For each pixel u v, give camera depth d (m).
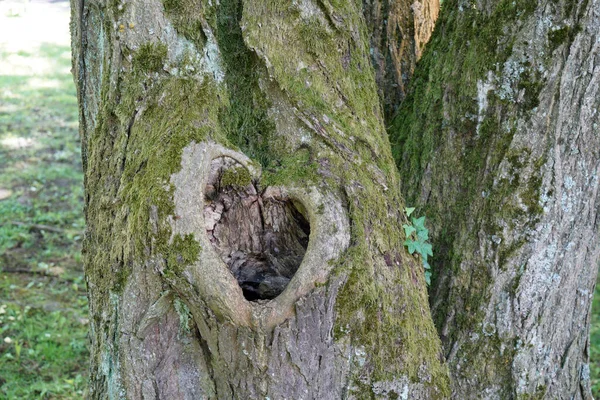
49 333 5.02
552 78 2.43
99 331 2.26
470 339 2.65
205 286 1.88
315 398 2.07
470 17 2.64
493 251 2.59
